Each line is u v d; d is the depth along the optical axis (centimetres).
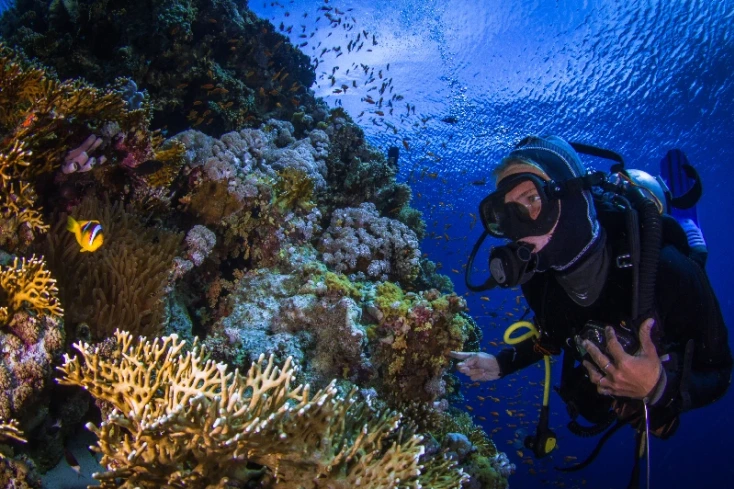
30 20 688
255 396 170
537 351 271
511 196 215
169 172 367
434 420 326
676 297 204
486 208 225
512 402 973
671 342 212
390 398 331
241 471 178
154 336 271
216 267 416
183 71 585
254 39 682
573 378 261
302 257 418
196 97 601
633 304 195
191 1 621
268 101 695
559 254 214
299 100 744
